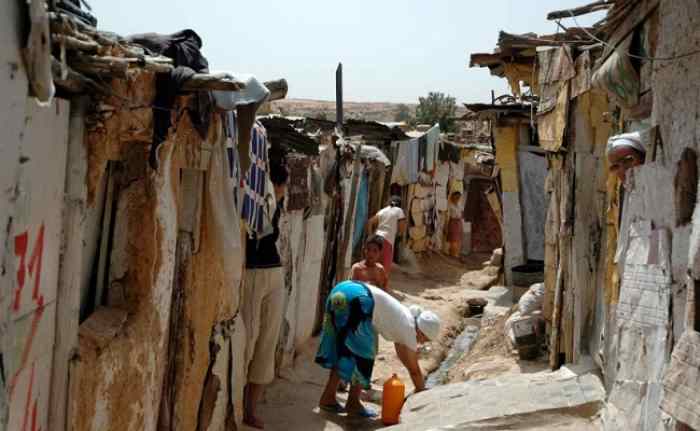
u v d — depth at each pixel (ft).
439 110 133.59
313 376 27.76
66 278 10.16
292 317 28.14
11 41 6.81
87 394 10.90
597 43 20.77
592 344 22.09
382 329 22.58
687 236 11.97
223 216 16.99
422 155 60.23
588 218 22.98
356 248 46.44
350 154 39.04
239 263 17.44
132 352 12.60
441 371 32.30
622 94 17.01
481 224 81.66
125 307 13.16
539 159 45.78
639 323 14.19
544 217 45.91
